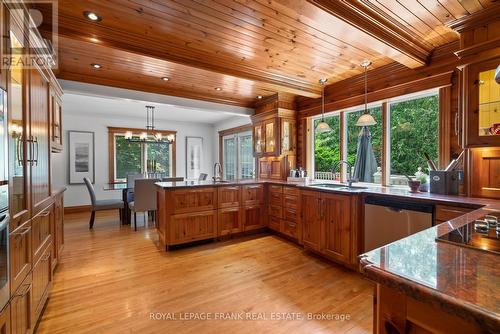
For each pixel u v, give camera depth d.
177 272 2.75
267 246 3.65
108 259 3.13
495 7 2.04
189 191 3.59
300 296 2.25
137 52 2.64
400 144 3.37
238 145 7.20
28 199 1.65
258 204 4.28
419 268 0.75
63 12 2.14
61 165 5.96
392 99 3.37
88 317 1.94
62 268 2.85
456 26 2.24
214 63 3.14
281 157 4.67
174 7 2.07
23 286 1.53
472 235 1.08
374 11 2.11
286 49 2.80
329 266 2.92
